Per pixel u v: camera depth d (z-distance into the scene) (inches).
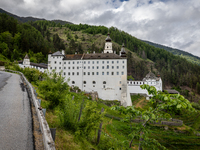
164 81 6919.3
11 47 4982.8
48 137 234.4
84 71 2876.5
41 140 306.8
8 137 297.0
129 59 7500.0
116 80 2780.5
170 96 319.9
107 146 655.1
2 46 4618.6
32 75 1530.5
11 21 6077.8
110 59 2824.8
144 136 374.9
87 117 601.0
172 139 1462.8
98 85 2810.0
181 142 1440.7
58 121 590.2
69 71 2920.8
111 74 2802.7
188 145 1412.4
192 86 6727.4
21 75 1738.4
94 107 626.2
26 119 405.7
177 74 7440.9
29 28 7091.5
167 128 1606.8
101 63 2844.5
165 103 340.2
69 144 464.1
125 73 2763.3
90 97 2386.8
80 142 534.6
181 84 6825.8
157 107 362.9
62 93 713.0
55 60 2977.4
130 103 2770.7
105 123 1273.4
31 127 360.5
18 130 334.3
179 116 2447.1
